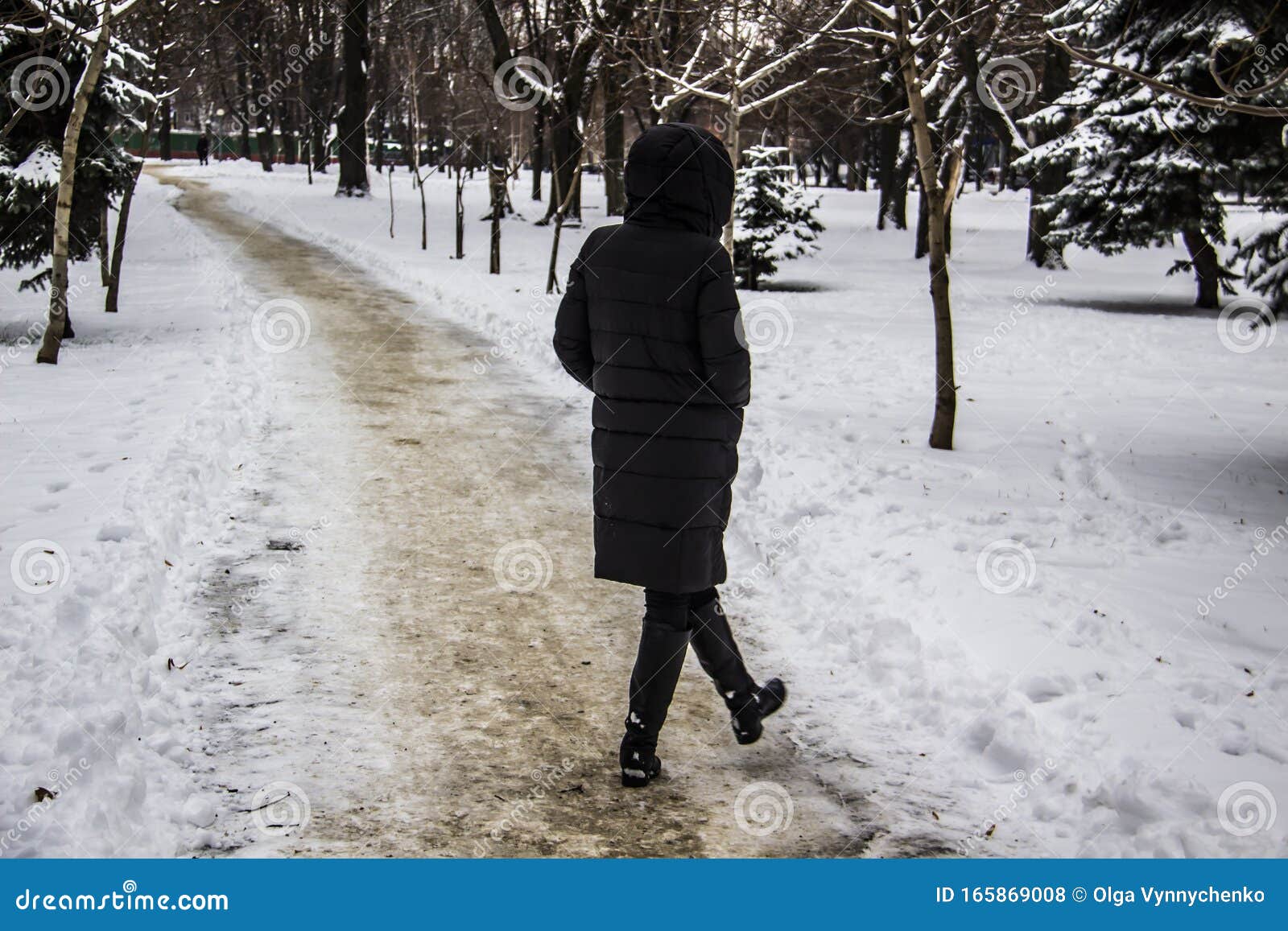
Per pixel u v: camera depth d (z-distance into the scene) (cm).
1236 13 1788
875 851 330
